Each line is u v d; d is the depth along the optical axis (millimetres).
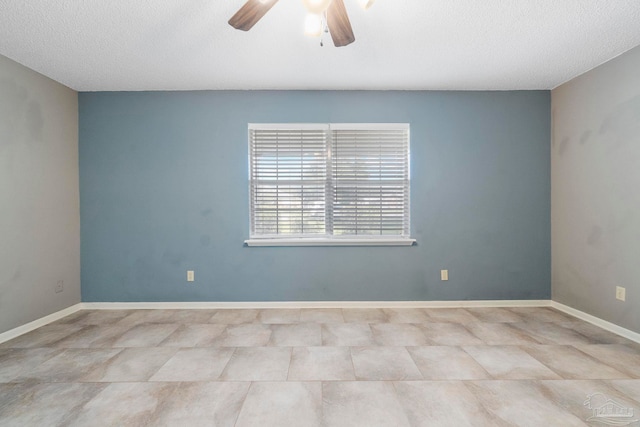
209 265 3168
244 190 3166
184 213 3164
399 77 2867
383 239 3152
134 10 1869
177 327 2650
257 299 3168
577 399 1627
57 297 2877
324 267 3172
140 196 3156
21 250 2555
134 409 1568
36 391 1719
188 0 1779
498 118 3152
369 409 1563
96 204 3146
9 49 2320
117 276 3154
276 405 1598
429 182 3160
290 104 3150
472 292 3162
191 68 2662
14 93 2500
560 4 1830
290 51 2383
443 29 2092
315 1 1416
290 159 3168
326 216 3191
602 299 2598
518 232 3158
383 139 3168
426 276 3170
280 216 3195
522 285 3158
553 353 2141
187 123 3156
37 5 1805
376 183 3176
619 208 2449
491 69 2703
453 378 1835
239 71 2729
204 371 1927
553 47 2328
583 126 2762
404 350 2199
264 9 1517
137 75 2787
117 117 3139
